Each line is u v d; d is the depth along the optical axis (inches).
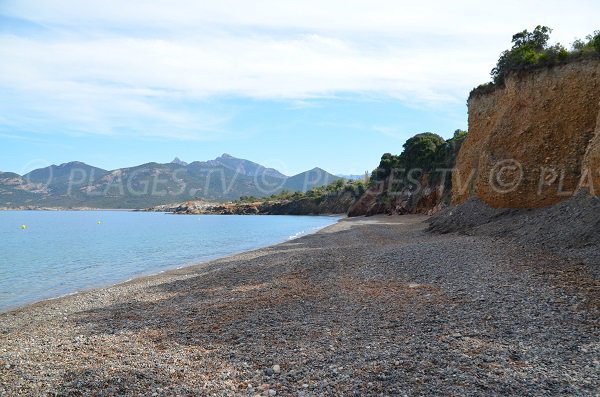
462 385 284.5
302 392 292.7
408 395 276.7
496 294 504.4
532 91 1224.2
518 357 323.6
